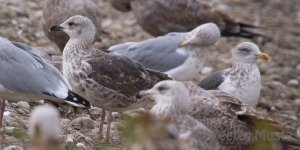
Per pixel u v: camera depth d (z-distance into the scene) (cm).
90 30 1284
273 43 2408
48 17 1661
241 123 1176
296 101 1816
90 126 1331
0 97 1235
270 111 1752
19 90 1208
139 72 1272
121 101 1261
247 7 2780
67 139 1216
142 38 2125
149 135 923
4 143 1162
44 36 1914
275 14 2755
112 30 2142
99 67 1248
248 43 1451
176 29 1923
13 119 1266
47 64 1243
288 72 2114
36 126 846
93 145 1254
